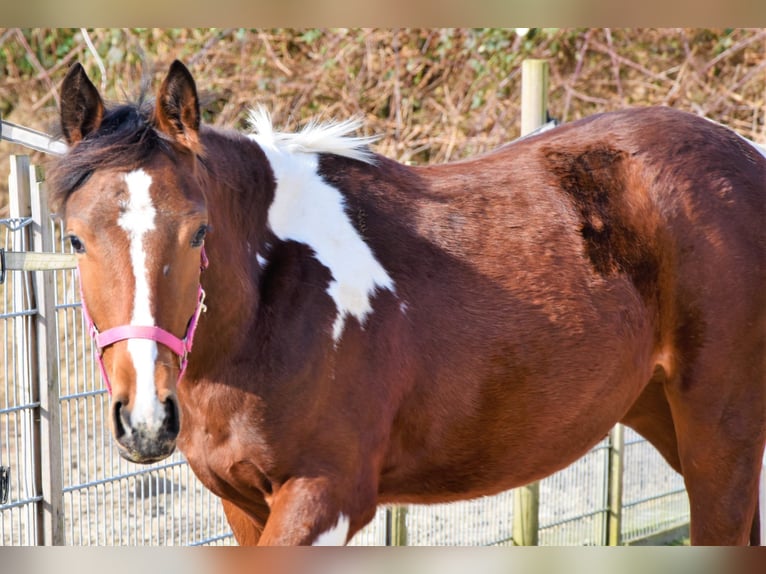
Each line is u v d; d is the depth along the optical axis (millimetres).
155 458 3877
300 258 4730
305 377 4566
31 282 5883
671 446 6266
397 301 4855
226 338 4492
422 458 5090
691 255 5457
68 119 4168
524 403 5176
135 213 3879
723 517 5656
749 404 5590
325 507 4566
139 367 3834
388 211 5047
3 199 13250
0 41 14039
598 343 5266
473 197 5270
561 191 5383
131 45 13797
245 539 5312
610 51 14117
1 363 9141
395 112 14055
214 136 4672
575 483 8344
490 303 5051
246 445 4590
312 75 13930
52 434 5965
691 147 5617
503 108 14000
